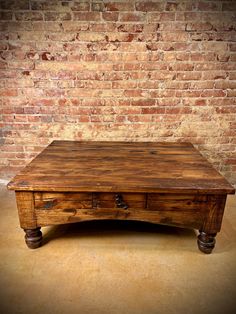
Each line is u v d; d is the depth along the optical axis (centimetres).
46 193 129
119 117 200
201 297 114
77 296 113
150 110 198
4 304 109
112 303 110
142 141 207
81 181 127
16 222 168
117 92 192
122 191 124
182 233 161
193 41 178
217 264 134
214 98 194
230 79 188
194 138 207
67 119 201
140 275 126
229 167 217
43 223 136
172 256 140
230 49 180
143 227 167
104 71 186
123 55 182
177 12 172
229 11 171
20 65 183
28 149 211
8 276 124
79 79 188
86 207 133
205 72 186
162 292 116
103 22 174
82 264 132
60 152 172
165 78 188
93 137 207
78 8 170
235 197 208
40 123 202
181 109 197
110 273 127
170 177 133
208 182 128
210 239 138
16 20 172
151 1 169
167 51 181
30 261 134
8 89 190
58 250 142
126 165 150
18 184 124
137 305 110
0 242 148
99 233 159
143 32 176
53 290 116
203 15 172
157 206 132
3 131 204
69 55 181
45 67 184
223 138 206
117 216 135
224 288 119
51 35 176
